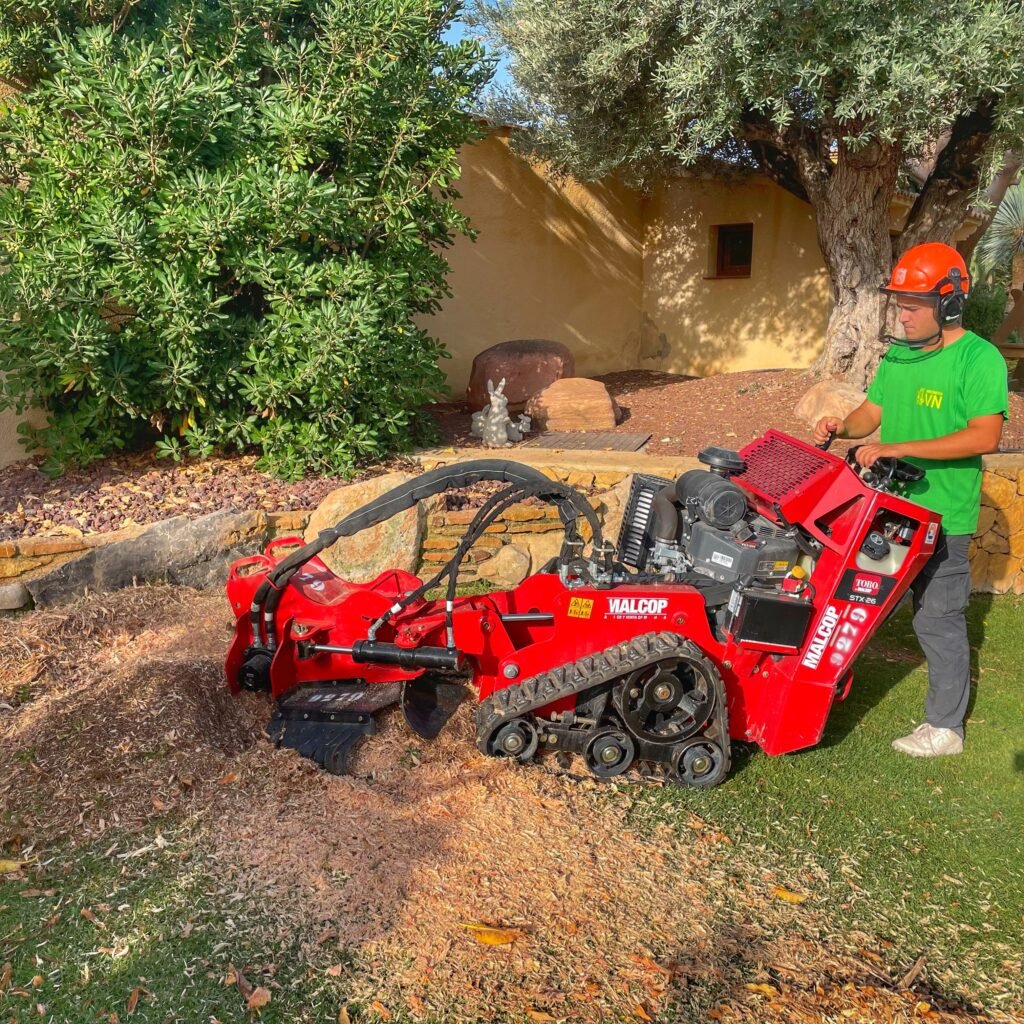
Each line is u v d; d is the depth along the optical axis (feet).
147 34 22.62
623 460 22.38
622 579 12.61
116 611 16.75
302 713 13.08
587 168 32.68
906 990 9.00
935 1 22.65
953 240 48.24
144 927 9.28
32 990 8.49
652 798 11.98
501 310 37.91
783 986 8.93
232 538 18.93
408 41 22.44
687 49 24.79
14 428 21.99
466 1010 8.42
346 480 21.53
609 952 9.21
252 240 20.95
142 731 12.32
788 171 35.53
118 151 19.92
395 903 9.69
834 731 14.25
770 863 10.83
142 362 20.93
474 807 11.43
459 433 27.58
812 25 23.35
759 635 11.99
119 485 20.61
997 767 13.33
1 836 10.59
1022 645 18.16
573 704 12.44
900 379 13.19
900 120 23.82
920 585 13.39
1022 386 49.16
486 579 20.02
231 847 10.50
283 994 8.52
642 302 43.80
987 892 10.55
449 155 23.25
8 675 14.62
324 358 20.43
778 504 12.07
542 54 28.53
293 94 22.03
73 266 19.35
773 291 40.45
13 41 21.25
